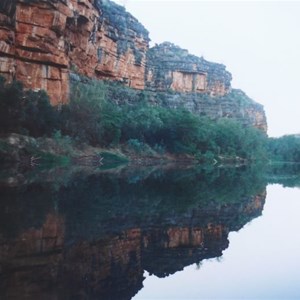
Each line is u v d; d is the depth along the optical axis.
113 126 60.97
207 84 125.44
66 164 40.59
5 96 36.94
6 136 36.22
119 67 89.69
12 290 6.82
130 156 61.00
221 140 90.81
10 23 45.47
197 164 69.12
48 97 46.50
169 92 111.69
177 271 9.23
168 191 23.70
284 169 76.00
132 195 20.56
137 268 9.08
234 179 38.75
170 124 74.88
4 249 9.16
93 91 61.16
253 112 144.75
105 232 11.80
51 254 9.05
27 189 19.30
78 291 7.07
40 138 41.41
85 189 21.23
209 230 14.17
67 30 58.59
